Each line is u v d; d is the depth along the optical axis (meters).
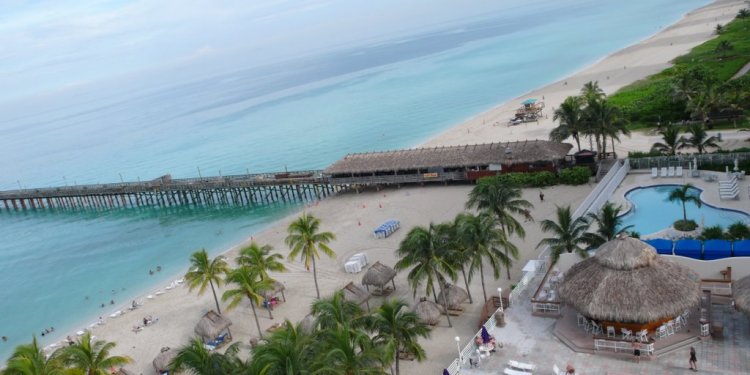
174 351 44.03
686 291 30.59
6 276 81.12
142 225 96.44
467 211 67.81
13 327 62.78
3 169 180.00
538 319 36.62
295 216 83.69
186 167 134.00
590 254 41.44
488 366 32.50
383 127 137.25
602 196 58.03
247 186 96.19
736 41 129.88
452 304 43.94
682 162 63.81
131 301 63.28
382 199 80.94
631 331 31.41
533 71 175.50
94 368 34.31
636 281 30.78
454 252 40.56
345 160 88.75
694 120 81.88
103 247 87.69
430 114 142.00
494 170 76.06
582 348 31.95
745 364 28.14
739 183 56.12
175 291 62.75
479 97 151.62
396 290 50.62
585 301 31.70
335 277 56.62
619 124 70.12
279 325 48.16
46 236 99.12
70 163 169.00
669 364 29.33
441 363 37.16
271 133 158.25
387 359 27.06
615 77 129.50
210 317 47.62
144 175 133.62
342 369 25.50
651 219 52.66
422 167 80.00
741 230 41.28
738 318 32.19
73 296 69.00
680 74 93.81
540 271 43.22
